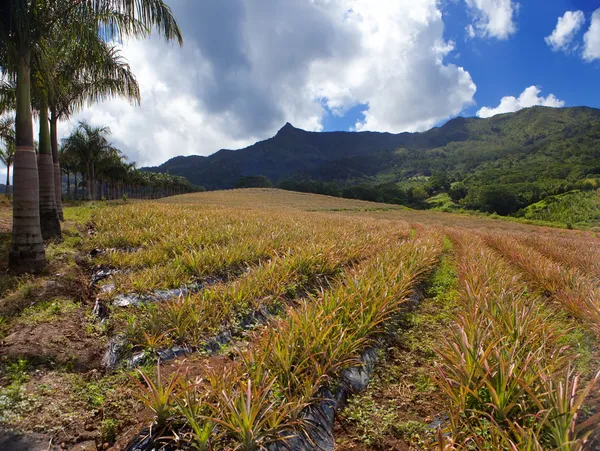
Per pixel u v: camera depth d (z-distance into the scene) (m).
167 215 16.30
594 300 5.66
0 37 6.93
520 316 4.66
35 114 12.62
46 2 7.16
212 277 7.94
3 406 3.22
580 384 3.87
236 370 3.51
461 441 2.95
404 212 57.84
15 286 6.27
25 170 7.20
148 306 5.71
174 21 8.02
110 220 14.29
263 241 10.72
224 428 2.93
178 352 4.55
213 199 60.56
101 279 7.52
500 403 2.99
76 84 12.02
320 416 3.41
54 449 2.90
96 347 4.64
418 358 4.89
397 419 3.56
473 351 3.54
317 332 4.21
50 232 10.91
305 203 62.88
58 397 3.51
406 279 7.01
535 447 2.39
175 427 3.04
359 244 11.76
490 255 10.56
